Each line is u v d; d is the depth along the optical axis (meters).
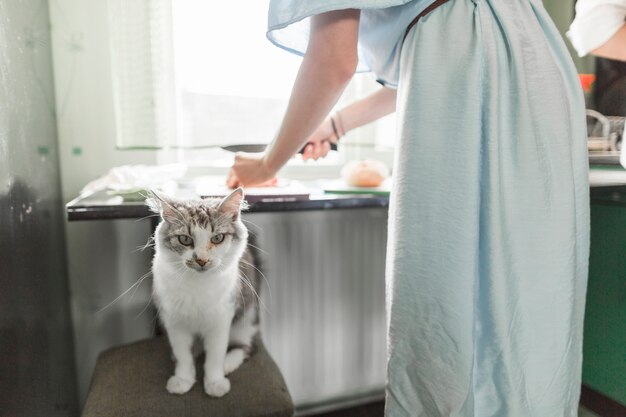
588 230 0.67
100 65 1.13
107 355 0.84
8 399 0.66
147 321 1.26
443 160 0.57
